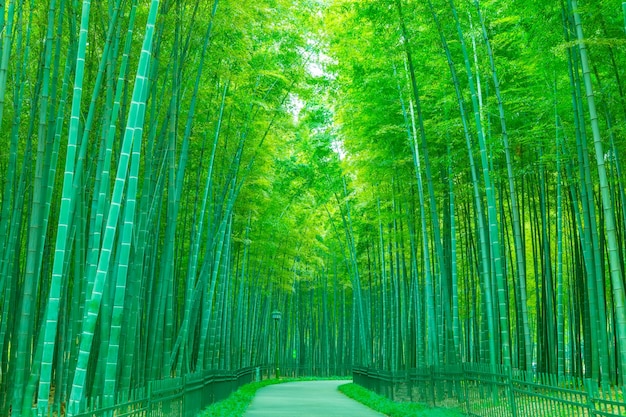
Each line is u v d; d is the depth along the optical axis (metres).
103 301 5.96
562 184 11.91
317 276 27.08
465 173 11.91
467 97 10.41
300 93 12.02
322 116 16.20
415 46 9.62
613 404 4.06
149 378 7.51
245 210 13.88
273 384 22.81
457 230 14.24
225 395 13.35
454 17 8.52
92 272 5.57
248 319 20.91
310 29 11.46
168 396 6.25
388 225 14.83
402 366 14.71
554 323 11.70
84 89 7.27
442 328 11.86
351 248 18.12
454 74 8.86
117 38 6.05
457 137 10.78
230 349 17.47
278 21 9.49
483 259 8.89
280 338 28.39
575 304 12.49
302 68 11.70
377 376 14.43
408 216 12.53
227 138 10.98
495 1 8.88
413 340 14.73
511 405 6.39
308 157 17.36
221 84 10.09
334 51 11.51
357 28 10.51
